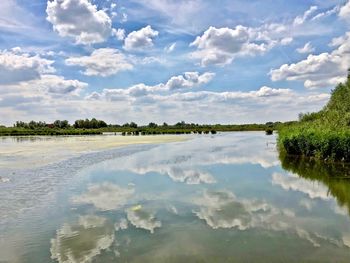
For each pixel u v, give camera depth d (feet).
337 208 45.32
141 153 120.26
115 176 70.28
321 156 94.99
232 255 30.07
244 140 212.64
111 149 136.36
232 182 63.77
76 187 58.54
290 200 49.73
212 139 228.22
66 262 28.99
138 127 515.50
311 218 40.81
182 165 87.81
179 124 536.42
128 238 34.50
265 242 33.09
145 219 40.75
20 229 37.11
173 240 33.81
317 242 32.96
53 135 345.10
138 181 64.80
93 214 42.73
